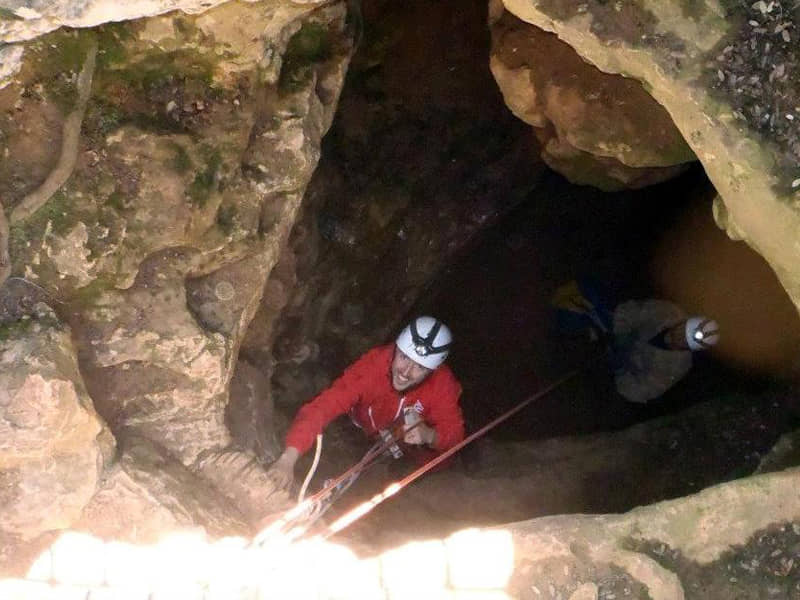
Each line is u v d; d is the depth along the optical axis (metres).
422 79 4.66
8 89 2.84
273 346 4.55
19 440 2.81
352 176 4.73
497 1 3.97
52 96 2.89
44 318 2.96
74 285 3.04
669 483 4.32
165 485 3.08
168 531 2.97
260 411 3.98
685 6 2.49
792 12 2.46
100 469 2.99
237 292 3.36
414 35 4.45
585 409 5.21
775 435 4.35
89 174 3.02
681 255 5.36
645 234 5.46
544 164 5.23
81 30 2.88
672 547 2.68
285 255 4.22
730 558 2.67
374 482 4.47
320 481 4.31
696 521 2.70
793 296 2.62
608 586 2.63
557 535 2.70
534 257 5.49
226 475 3.33
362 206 4.79
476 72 4.73
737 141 2.44
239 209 3.28
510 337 5.41
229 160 3.19
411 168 4.95
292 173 3.37
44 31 2.40
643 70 2.54
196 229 3.16
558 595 2.63
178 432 3.30
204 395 3.30
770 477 2.73
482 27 4.54
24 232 2.96
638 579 2.63
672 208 5.40
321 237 4.62
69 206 2.99
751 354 4.91
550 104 3.90
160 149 3.08
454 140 4.99
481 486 4.51
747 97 2.45
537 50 3.87
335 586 2.68
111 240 3.04
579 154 4.32
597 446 4.72
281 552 2.89
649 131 3.79
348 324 5.00
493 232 5.41
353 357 5.06
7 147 2.89
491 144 5.10
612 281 5.43
